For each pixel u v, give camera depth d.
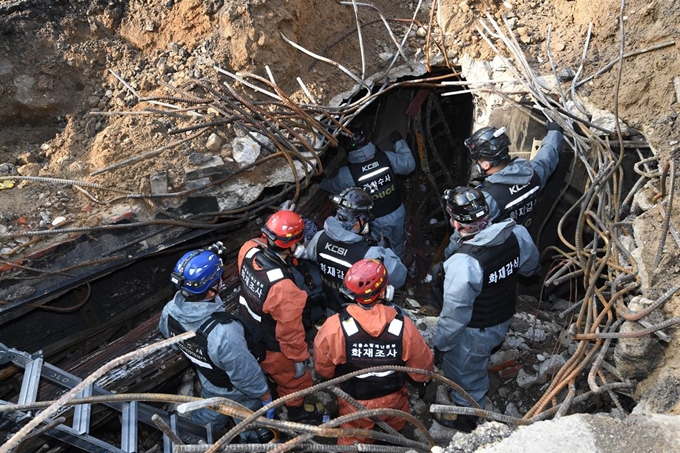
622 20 5.18
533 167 4.92
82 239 4.78
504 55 5.62
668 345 3.73
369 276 3.64
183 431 4.07
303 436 2.92
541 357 5.36
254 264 4.16
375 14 6.14
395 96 6.71
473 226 4.05
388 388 3.87
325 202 6.08
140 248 4.97
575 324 4.21
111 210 4.91
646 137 4.82
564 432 3.06
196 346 3.79
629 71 5.07
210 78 5.46
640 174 4.69
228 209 5.21
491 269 4.02
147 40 5.72
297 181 5.23
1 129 5.68
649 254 4.18
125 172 5.05
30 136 5.70
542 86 5.37
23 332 4.99
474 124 5.88
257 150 5.25
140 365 4.72
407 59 5.86
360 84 5.72
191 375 5.17
